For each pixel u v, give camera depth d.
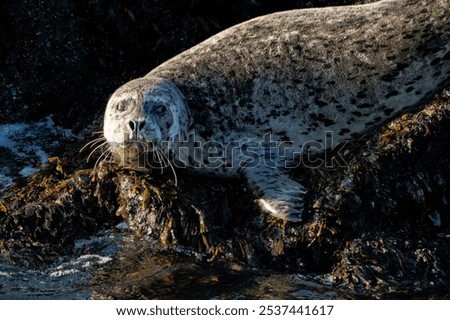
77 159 30.75
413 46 28.94
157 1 34.28
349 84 29.47
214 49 30.84
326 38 29.94
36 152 32.72
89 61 34.50
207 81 30.20
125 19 34.31
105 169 29.16
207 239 27.48
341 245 27.14
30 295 25.64
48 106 34.41
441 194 28.62
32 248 27.62
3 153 32.62
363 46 29.47
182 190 28.59
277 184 28.69
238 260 27.11
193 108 29.97
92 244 28.05
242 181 29.67
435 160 28.80
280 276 26.61
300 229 27.31
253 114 29.89
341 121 29.72
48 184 29.48
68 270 26.89
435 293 25.72
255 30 30.94
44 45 34.34
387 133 29.09
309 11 30.98
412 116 29.45
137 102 28.31
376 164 28.42
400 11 29.50
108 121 28.56
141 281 26.22
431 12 29.05
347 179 28.19
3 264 27.00
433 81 29.19
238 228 28.06
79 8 34.34
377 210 27.88
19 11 34.28
